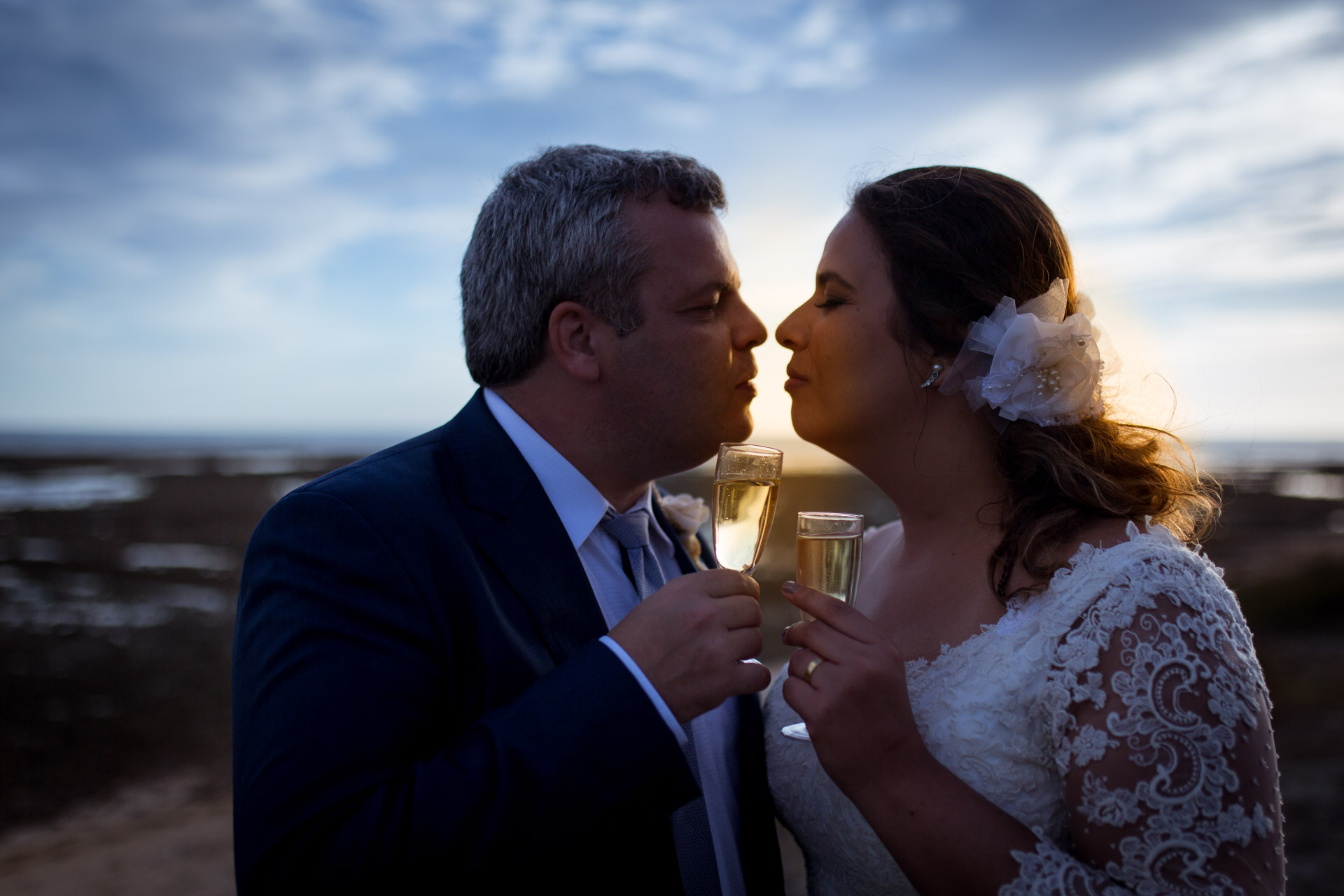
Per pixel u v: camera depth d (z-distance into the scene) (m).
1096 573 1.53
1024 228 1.79
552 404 1.96
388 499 1.66
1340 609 12.87
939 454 1.83
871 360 1.81
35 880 5.67
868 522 18.22
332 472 1.77
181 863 5.89
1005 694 1.55
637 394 1.93
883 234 1.83
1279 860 1.34
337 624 1.47
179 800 7.15
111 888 5.54
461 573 1.65
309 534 1.56
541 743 1.38
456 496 1.78
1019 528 1.67
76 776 7.73
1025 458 1.71
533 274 1.93
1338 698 8.95
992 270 1.75
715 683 1.46
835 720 1.42
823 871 1.86
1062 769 1.44
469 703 1.61
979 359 1.74
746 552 1.80
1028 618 1.59
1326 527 28.17
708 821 1.80
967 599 1.74
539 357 1.96
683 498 2.44
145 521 30.92
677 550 2.28
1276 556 18.41
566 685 1.45
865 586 2.11
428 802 1.34
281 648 1.45
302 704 1.40
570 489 1.95
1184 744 1.33
